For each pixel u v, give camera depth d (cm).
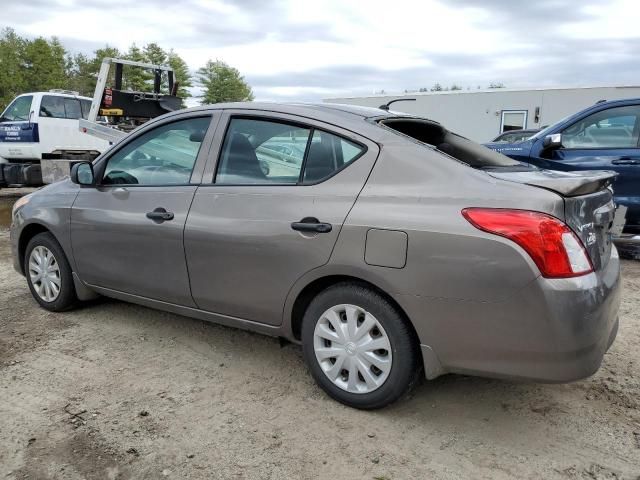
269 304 313
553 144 605
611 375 339
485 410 300
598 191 286
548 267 237
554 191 247
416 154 278
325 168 300
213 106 359
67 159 1087
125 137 397
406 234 261
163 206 353
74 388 321
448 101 2298
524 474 245
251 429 279
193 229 335
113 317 437
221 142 343
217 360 360
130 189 379
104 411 296
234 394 315
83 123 991
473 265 247
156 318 435
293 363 356
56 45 6084
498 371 252
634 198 592
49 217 424
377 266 270
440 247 254
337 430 279
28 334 402
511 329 244
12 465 250
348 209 281
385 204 272
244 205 318
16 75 5475
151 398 310
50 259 439
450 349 260
